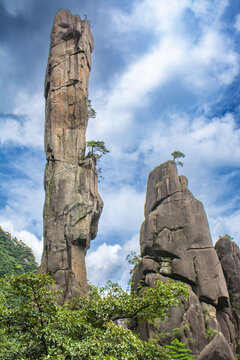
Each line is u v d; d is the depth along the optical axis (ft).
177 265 130.11
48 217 130.82
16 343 78.54
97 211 141.90
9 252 261.85
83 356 67.31
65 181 134.72
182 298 120.47
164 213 143.13
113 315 82.99
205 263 129.59
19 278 70.69
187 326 114.62
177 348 99.81
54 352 65.46
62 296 113.70
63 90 149.69
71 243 123.95
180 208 142.51
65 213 128.77
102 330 74.59
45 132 147.95
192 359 96.32
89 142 157.89
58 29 160.45
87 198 134.62
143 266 135.33
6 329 73.46
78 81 151.74
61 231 125.90
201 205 143.23
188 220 139.03
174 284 82.64
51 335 68.03
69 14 164.66
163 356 74.64
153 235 140.87
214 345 101.40
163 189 150.20
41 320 70.95
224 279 129.08
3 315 71.20
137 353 72.95
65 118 146.30
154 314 82.43
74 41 159.43
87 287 120.26
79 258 123.44
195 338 113.29
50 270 120.06
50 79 153.69
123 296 84.07
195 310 118.62
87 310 82.43
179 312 118.11
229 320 125.80
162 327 115.55
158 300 80.18
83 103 149.48
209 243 134.92
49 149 141.59
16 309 73.36
